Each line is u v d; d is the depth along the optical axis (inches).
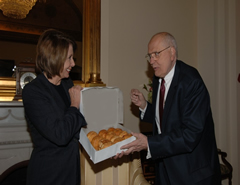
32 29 86.1
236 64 121.4
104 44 97.7
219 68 121.7
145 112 71.1
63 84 55.7
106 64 98.2
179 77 55.5
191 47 122.8
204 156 55.0
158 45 56.1
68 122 45.1
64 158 47.9
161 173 63.0
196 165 53.9
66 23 91.4
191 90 52.7
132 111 104.7
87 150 47.7
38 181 46.4
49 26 88.7
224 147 122.1
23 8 83.0
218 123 123.0
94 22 94.0
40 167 46.7
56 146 47.7
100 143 49.4
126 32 103.9
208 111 54.3
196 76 54.6
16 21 83.5
